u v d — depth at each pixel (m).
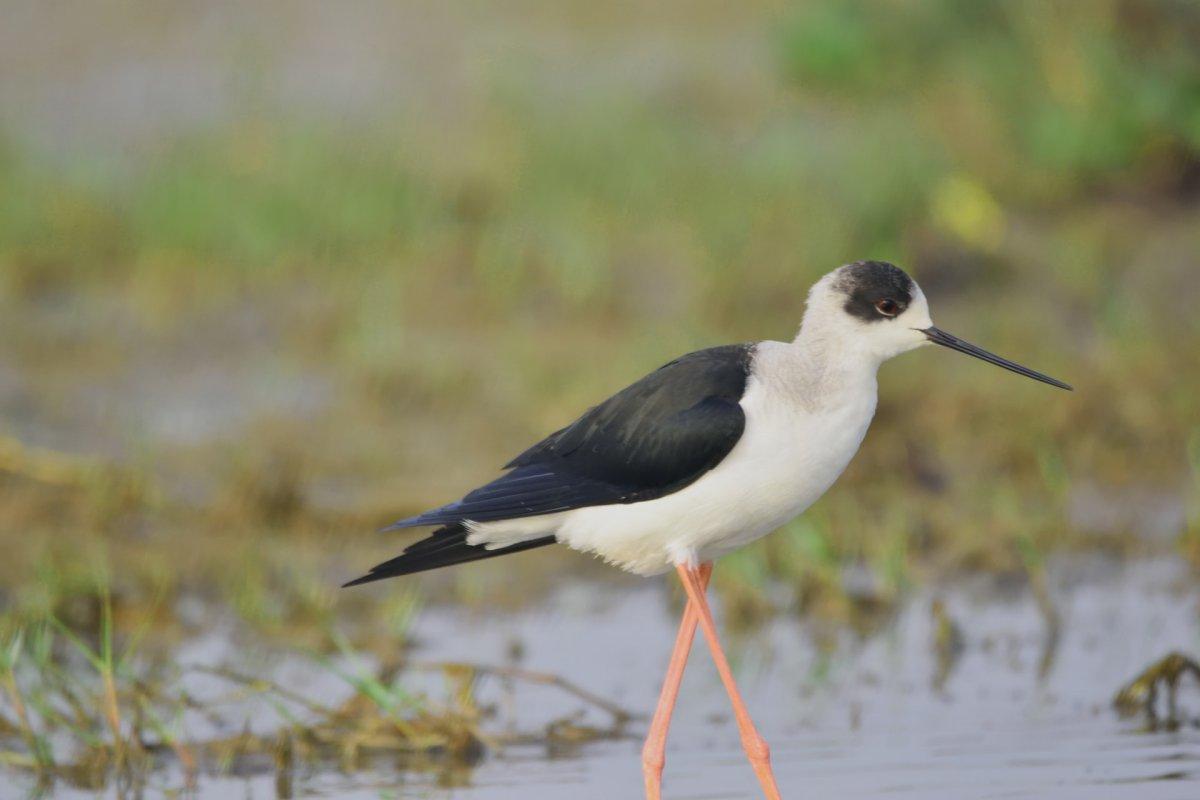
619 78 18.16
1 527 11.30
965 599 10.74
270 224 14.93
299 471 11.63
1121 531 11.38
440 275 14.44
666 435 7.48
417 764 8.55
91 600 10.27
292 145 16.27
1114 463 12.13
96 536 11.26
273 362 13.44
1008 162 15.52
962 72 16.58
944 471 12.00
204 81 18.27
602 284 14.08
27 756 8.56
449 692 9.30
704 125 17.00
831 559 10.90
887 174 14.91
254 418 12.70
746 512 7.58
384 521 11.39
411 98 17.70
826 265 14.00
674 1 20.64
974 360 13.25
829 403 7.54
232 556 11.08
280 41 19.34
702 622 7.69
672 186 15.42
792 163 15.62
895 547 10.84
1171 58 15.76
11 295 14.27
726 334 13.38
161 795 8.20
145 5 19.97
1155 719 8.99
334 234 14.91
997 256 14.37
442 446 12.32
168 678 9.54
